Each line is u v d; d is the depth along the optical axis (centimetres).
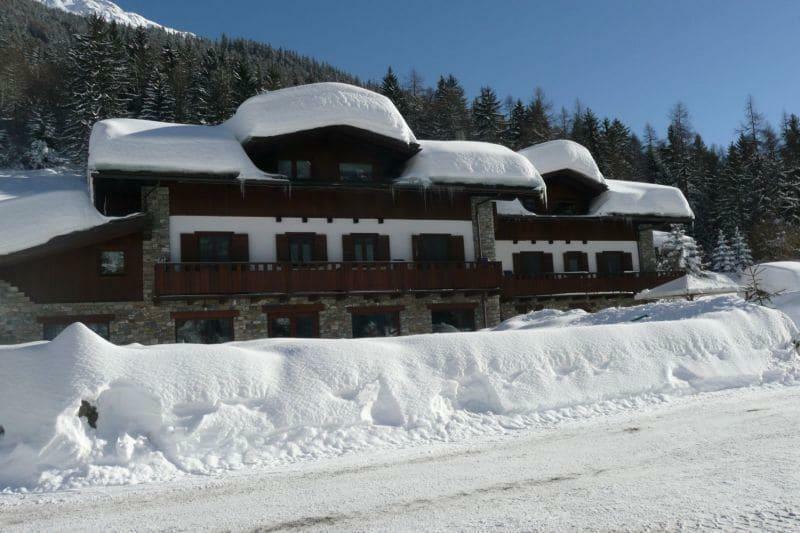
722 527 439
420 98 7512
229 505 567
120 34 7838
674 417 889
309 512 534
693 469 607
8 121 6322
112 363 801
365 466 693
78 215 1808
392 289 2067
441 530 470
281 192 2055
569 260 2797
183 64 7112
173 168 1828
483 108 6625
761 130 6719
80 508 580
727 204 5475
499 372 985
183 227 1927
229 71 7075
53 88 6506
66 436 725
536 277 2666
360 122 2078
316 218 2088
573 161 2794
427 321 2161
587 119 6681
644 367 1095
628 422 873
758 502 491
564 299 2752
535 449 740
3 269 1727
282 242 2027
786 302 1805
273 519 520
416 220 2220
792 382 1162
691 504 496
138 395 779
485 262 2222
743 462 623
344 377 885
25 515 567
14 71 6962
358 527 488
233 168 1903
